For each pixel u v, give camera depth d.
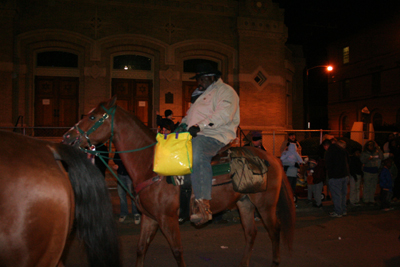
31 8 12.77
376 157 9.05
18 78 12.69
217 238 5.98
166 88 13.98
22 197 1.95
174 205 3.62
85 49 13.27
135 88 14.11
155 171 3.50
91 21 13.29
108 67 13.67
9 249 1.91
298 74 19.75
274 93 14.92
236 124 4.12
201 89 4.03
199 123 3.65
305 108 25.28
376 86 27.52
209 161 3.72
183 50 14.20
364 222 7.26
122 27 13.55
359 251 5.26
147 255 5.02
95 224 2.43
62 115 13.48
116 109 3.76
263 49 14.85
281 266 4.59
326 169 8.55
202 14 14.39
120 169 6.88
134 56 14.16
